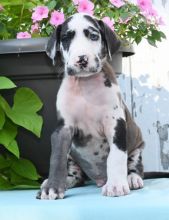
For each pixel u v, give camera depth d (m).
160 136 1.93
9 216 1.03
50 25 1.56
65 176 1.22
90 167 1.40
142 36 1.64
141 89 1.95
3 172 1.48
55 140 1.27
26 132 1.48
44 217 1.01
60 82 1.45
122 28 1.59
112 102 1.28
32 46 1.41
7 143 1.38
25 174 1.44
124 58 1.95
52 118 1.47
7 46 1.42
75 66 1.21
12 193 1.30
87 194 1.22
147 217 0.98
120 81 1.94
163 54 1.95
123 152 1.25
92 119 1.30
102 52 1.30
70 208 1.01
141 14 1.58
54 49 1.32
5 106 1.39
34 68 1.45
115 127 1.27
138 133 1.45
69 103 1.29
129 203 1.03
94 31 1.27
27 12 1.65
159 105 1.94
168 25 1.92
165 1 1.92
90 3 1.47
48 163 1.49
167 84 1.94
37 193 1.22
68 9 1.50
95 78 1.28
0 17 1.65
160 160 1.92
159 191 1.21
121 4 1.50
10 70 1.46
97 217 0.99
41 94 1.47
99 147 1.35
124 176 1.21
